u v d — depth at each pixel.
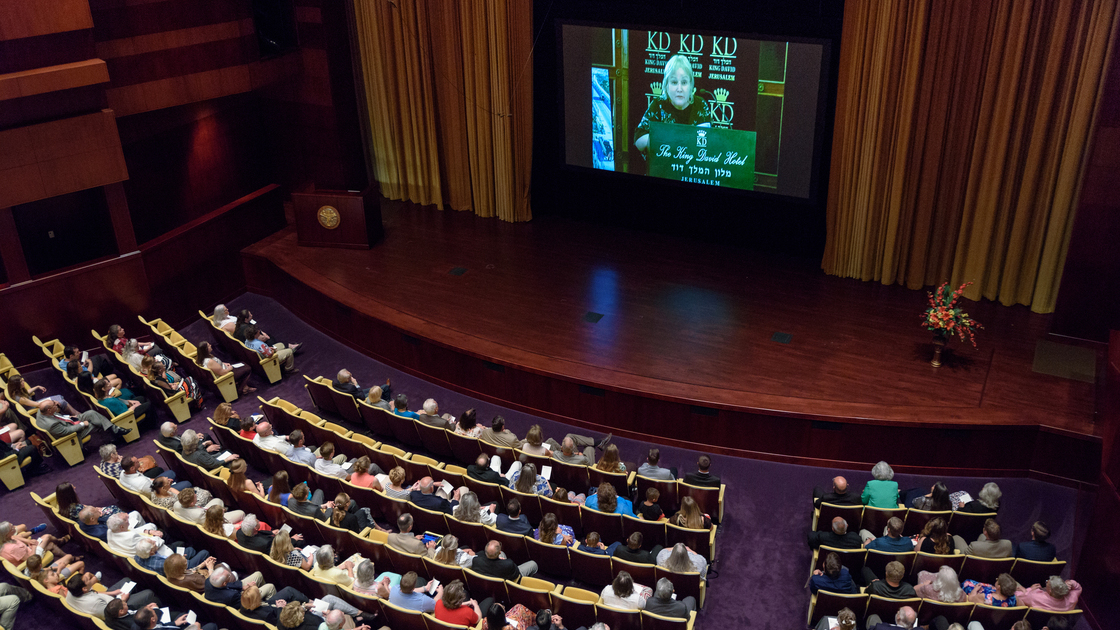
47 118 10.40
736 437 9.49
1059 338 10.34
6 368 10.41
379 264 12.78
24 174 10.34
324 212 13.05
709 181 12.74
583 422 10.16
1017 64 9.95
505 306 11.53
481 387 10.70
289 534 7.68
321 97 14.32
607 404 9.88
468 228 14.17
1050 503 8.73
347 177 15.05
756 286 11.91
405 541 7.14
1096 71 9.58
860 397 9.31
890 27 10.50
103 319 11.56
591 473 8.27
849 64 10.98
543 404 10.32
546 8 13.08
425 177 14.95
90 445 9.65
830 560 6.81
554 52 13.41
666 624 6.37
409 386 11.09
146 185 12.39
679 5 11.99
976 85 10.38
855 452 9.25
